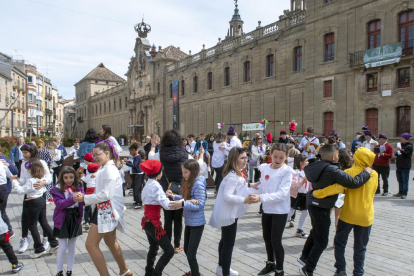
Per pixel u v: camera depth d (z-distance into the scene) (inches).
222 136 409.7
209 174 500.1
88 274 201.2
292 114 1114.1
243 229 287.6
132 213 359.9
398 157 409.7
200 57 1594.5
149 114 2027.6
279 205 184.4
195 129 1633.9
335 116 928.9
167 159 223.0
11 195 476.4
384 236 259.4
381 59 801.6
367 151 172.2
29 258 228.4
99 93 3061.0
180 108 1756.9
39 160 233.0
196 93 1620.3
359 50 863.7
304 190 259.6
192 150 513.3
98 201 167.2
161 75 1916.8
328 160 178.9
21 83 1892.2
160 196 175.9
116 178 173.2
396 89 791.1
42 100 2647.6
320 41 968.3
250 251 233.5
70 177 191.5
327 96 957.2
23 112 1916.8
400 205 367.2
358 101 869.8
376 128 839.7
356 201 175.5
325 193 174.4
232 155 179.0
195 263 179.2
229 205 177.5
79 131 3449.8
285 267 205.5
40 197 232.5
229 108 1406.3
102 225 168.7
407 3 761.0
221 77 1451.8
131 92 2252.7
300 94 1083.3
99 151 172.7
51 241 236.8
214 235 272.7
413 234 264.1
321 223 179.2
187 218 183.3
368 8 839.1
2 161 268.5
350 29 884.0
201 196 182.5
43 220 235.1
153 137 303.7
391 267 201.3
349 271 195.9
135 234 281.3
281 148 188.4
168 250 179.2
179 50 2007.9
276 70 1178.6
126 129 2491.4
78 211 194.7
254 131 1256.8
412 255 220.5
